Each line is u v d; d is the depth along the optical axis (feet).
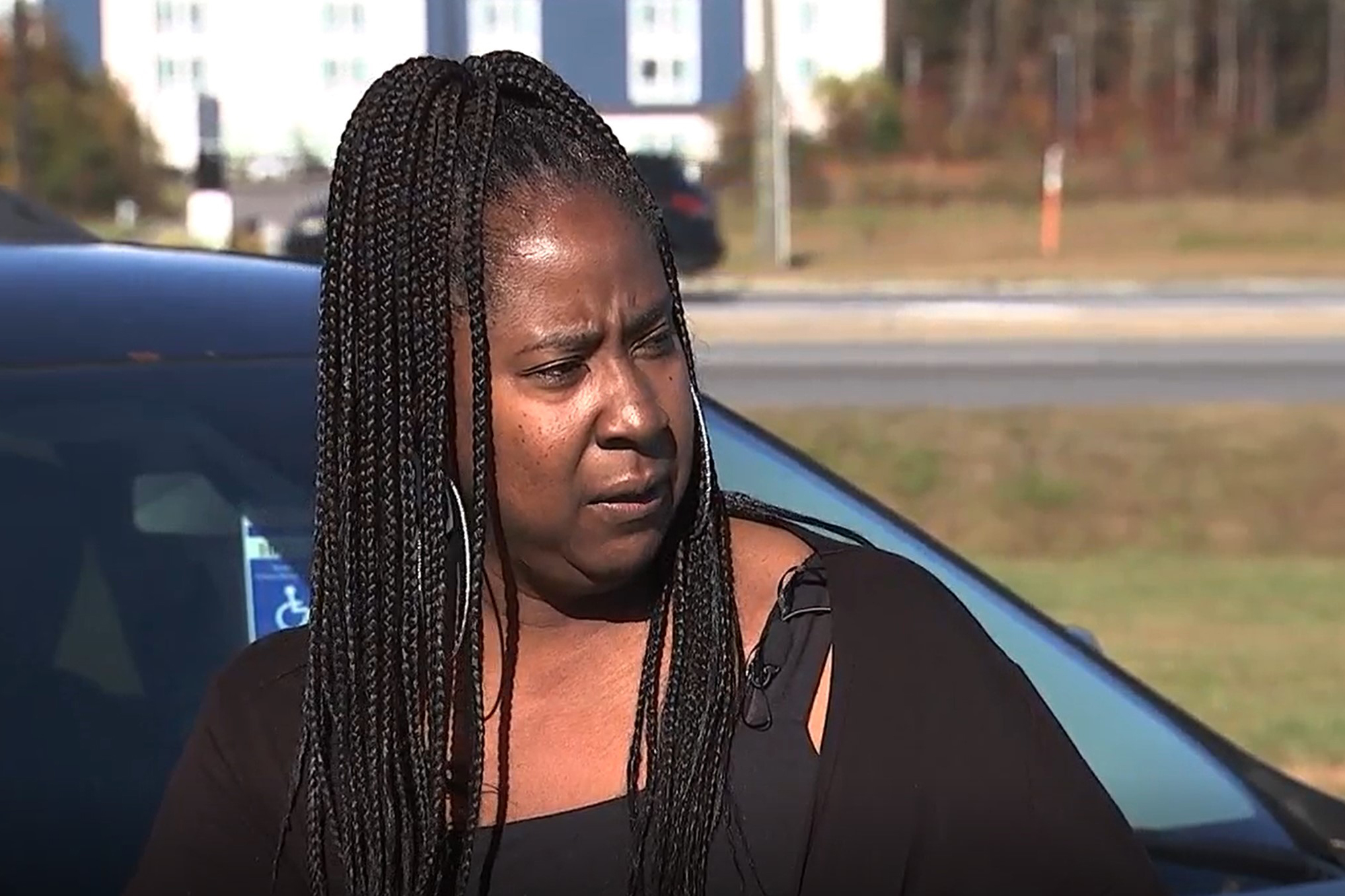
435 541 7.13
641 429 6.91
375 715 7.16
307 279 12.25
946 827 6.95
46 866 9.56
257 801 7.41
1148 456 50.44
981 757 7.00
